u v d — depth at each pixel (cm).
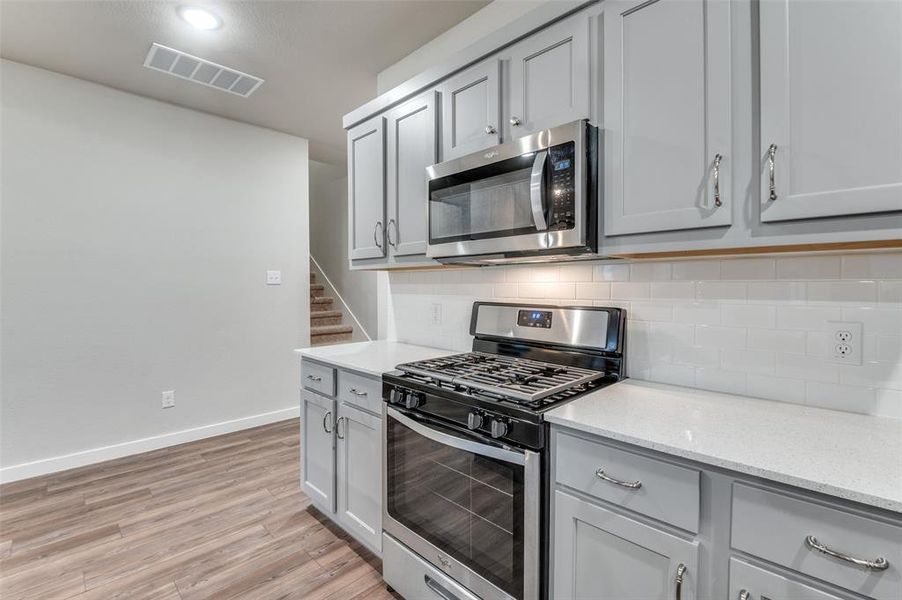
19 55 254
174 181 325
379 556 181
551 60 148
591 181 136
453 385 146
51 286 276
